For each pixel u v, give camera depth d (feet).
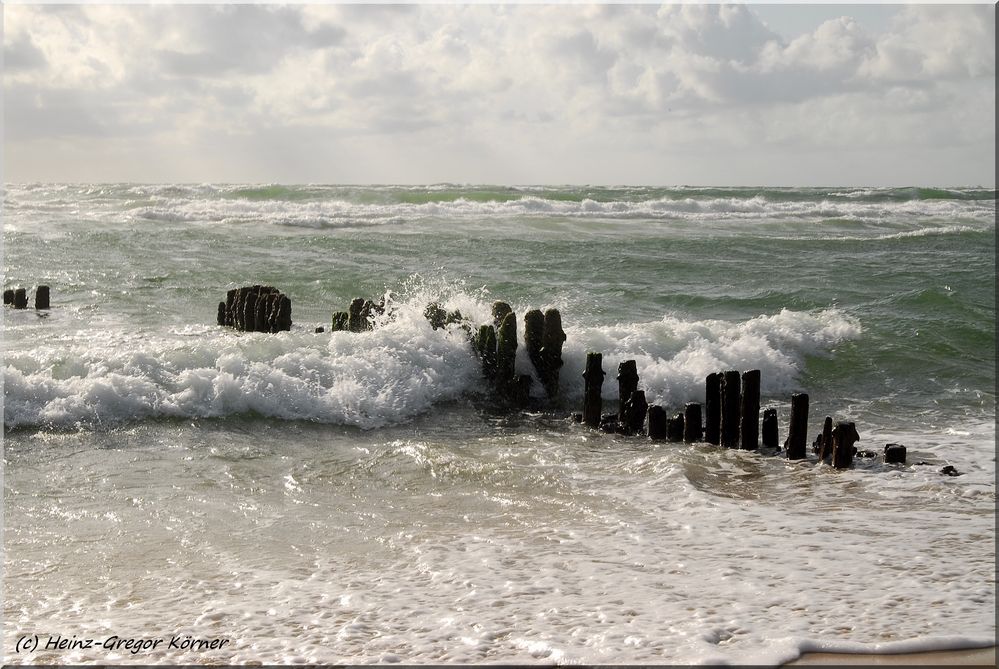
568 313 61.41
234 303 54.08
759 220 124.16
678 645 17.69
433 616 19.29
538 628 18.61
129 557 22.89
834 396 44.86
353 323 47.50
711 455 33.58
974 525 25.64
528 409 41.22
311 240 89.35
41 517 25.64
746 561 22.53
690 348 47.75
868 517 26.45
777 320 53.36
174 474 29.96
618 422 37.22
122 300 62.39
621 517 26.20
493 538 24.38
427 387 40.70
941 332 54.65
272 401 37.24
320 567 22.31
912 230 116.78
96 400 35.47
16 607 19.90
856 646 17.53
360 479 30.01
